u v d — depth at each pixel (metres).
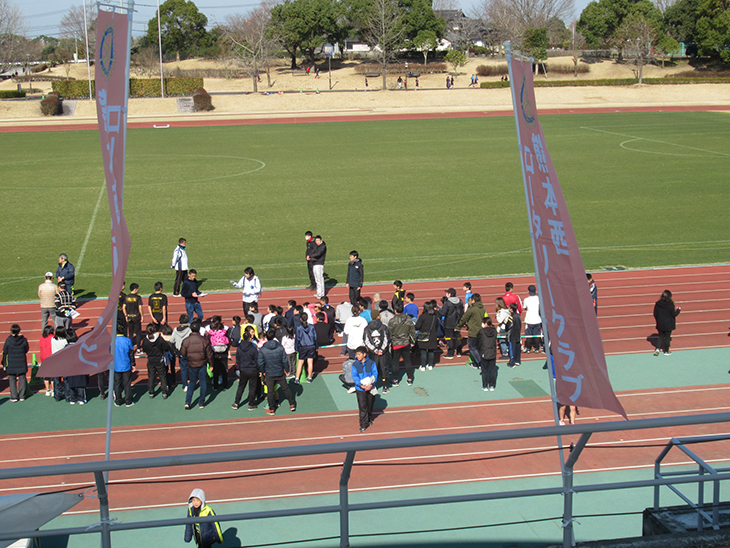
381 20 90.56
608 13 105.56
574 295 6.21
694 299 19.31
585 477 9.50
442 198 33.09
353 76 97.31
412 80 93.12
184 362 13.21
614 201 32.19
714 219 28.95
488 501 8.77
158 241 26.38
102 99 6.65
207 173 39.03
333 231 27.77
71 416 12.37
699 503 5.78
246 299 17.27
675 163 40.78
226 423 11.96
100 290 21.03
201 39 122.31
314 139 51.06
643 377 13.90
